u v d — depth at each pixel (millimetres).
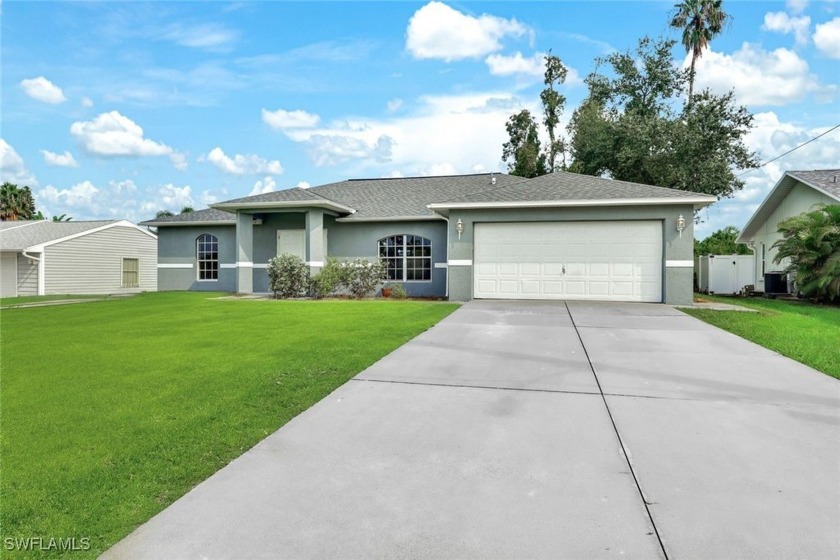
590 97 29203
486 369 6230
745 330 8938
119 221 26062
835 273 13695
